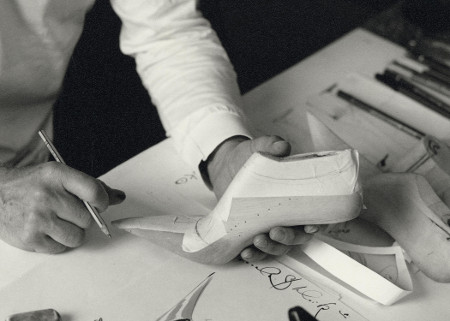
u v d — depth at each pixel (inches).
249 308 24.5
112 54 50.0
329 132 32.0
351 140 34.3
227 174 29.0
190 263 26.7
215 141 30.4
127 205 30.2
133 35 36.3
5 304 25.1
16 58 34.9
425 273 26.3
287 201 23.8
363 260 26.8
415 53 41.2
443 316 24.6
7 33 33.9
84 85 47.2
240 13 75.4
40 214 26.3
